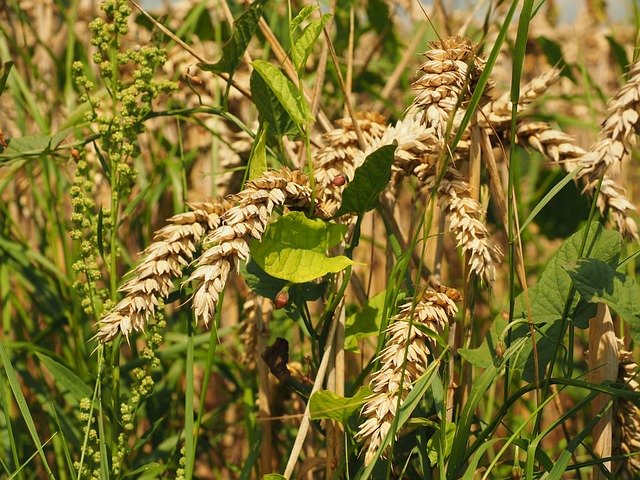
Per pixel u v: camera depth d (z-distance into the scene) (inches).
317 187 33.9
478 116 35.2
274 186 32.6
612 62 72.3
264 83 35.3
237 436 50.5
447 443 34.5
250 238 31.9
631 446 35.3
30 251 44.6
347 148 36.1
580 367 46.6
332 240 33.9
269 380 41.0
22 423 44.6
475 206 33.6
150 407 43.0
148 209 46.9
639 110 31.4
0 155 39.1
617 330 36.3
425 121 32.4
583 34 72.7
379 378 33.1
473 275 35.6
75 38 54.5
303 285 35.8
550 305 35.0
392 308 33.9
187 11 55.2
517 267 34.9
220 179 41.7
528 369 35.1
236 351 51.2
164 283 31.9
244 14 35.4
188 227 32.0
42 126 46.5
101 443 35.1
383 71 61.7
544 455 33.6
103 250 37.4
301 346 44.5
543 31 67.7
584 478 44.8
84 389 37.0
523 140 36.1
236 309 49.2
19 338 46.6
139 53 37.7
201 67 37.1
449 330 35.6
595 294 32.8
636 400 32.9
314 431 40.2
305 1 54.9
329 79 53.8
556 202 54.9
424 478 34.6
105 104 46.1
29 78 53.7
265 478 34.7
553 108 70.8
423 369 33.3
